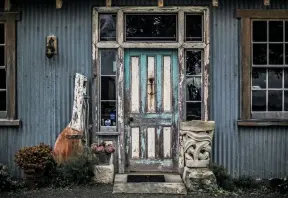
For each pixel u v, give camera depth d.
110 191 7.41
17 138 8.47
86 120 8.34
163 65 8.58
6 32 8.41
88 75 8.45
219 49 8.45
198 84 8.55
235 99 8.48
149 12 8.46
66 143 8.06
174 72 8.58
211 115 8.47
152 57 8.58
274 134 8.50
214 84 8.48
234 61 8.46
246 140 8.48
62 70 8.45
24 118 8.48
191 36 8.52
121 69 8.45
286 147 8.50
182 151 8.16
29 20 8.45
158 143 8.59
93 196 7.14
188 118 8.53
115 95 8.54
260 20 8.47
